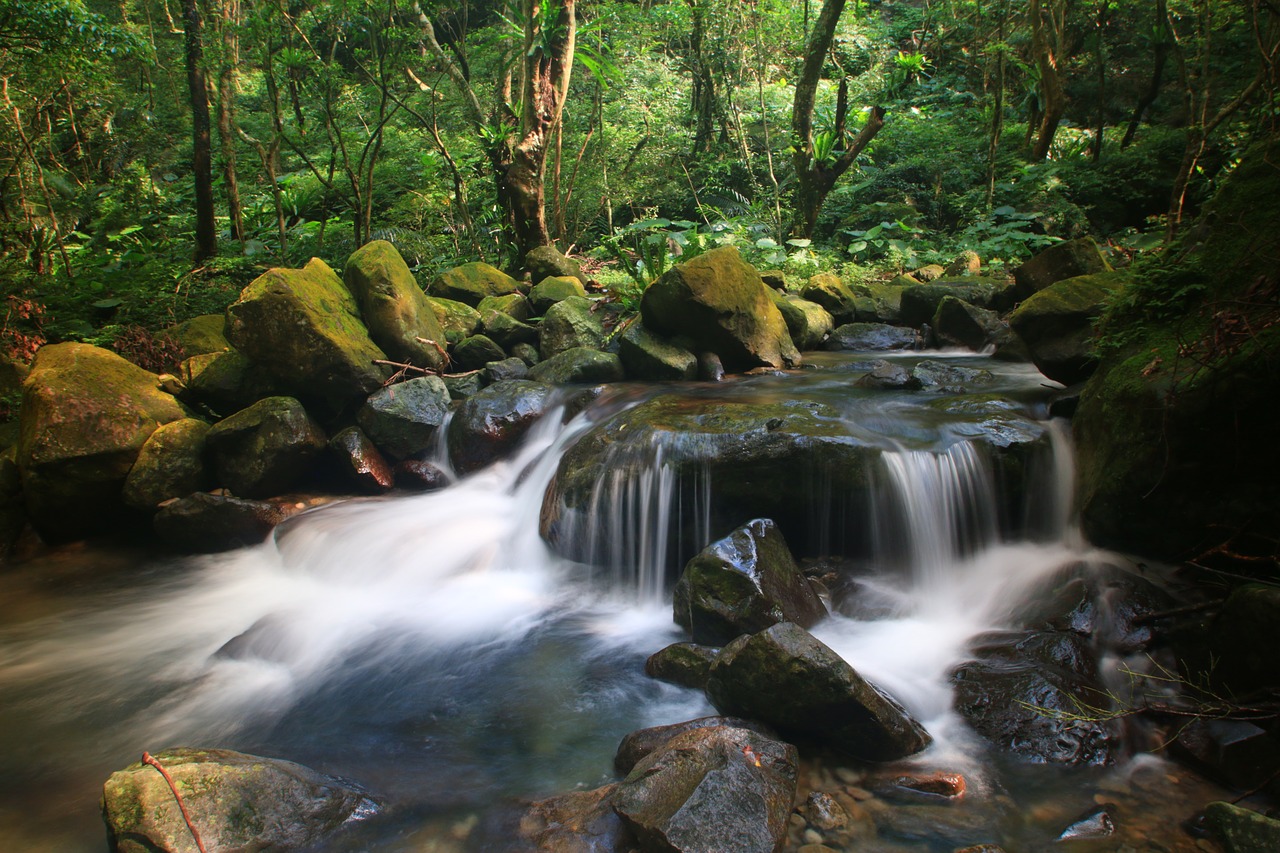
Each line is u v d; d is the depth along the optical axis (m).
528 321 8.69
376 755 3.47
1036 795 3.04
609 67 12.19
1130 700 3.49
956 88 20.14
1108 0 15.41
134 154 17.92
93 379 6.23
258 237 13.81
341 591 5.37
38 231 10.48
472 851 2.83
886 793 3.07
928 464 4.79
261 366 6.73
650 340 7.25
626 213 14.71
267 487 6.30
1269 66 5.91
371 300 7.13
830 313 9.05
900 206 13.91
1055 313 5.81
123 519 6.30
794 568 4.40
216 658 4.46
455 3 12.54
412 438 6.70
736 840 2.59
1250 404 3.58
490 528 5.80
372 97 14.73
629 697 3.84
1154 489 3.94
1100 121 14.79
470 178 13.09
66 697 4.07
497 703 3.86
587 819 2.90
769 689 3.29
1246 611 3.21
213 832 2.75
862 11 21.88
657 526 5.02
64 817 3.14
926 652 4.02
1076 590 4.05
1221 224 4.32
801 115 13.05
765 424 5.05
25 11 8.44
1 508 6.09
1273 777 2.88
